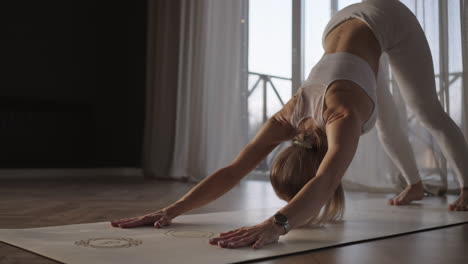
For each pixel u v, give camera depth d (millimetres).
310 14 3725
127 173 5297
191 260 1128
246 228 1343
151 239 1384
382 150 3191
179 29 4727
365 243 1422
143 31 5410
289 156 1569
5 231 1490
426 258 1221
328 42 1953
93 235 1438
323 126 1583
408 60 2078
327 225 1722
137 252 1206
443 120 2184
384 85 2318
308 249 1293
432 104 2170
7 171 4613
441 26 2961
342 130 1454
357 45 1836
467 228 1718
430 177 2980
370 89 1669
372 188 3219
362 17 1953
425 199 2719
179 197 2834
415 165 2432
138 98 5402
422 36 2098
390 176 3156
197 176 4230
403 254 1269
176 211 1666
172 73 4742
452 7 2938
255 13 4176
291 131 1733
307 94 1658
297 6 3814
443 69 2938
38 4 5023
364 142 3258
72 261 1106
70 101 5156
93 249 1240
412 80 2121
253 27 4184
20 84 4902
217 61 4234
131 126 5426
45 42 5051
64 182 3971
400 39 2025
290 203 1365
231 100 4137
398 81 2195
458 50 2910
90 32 5316
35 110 4930
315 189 1370
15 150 4836
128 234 1464
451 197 2838
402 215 2006
